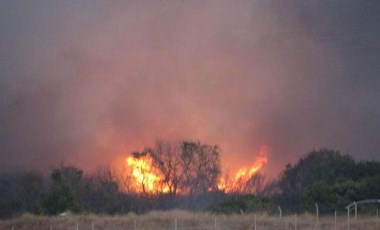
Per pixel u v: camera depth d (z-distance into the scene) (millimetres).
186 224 54875
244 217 55562
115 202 79625
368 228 50031
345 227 50594
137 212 77375
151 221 56406
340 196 66812
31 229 57594
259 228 52031
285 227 51812
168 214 58062
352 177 78188
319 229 50438
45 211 66750
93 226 56375
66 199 67625
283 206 76562
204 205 78875
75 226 56906
